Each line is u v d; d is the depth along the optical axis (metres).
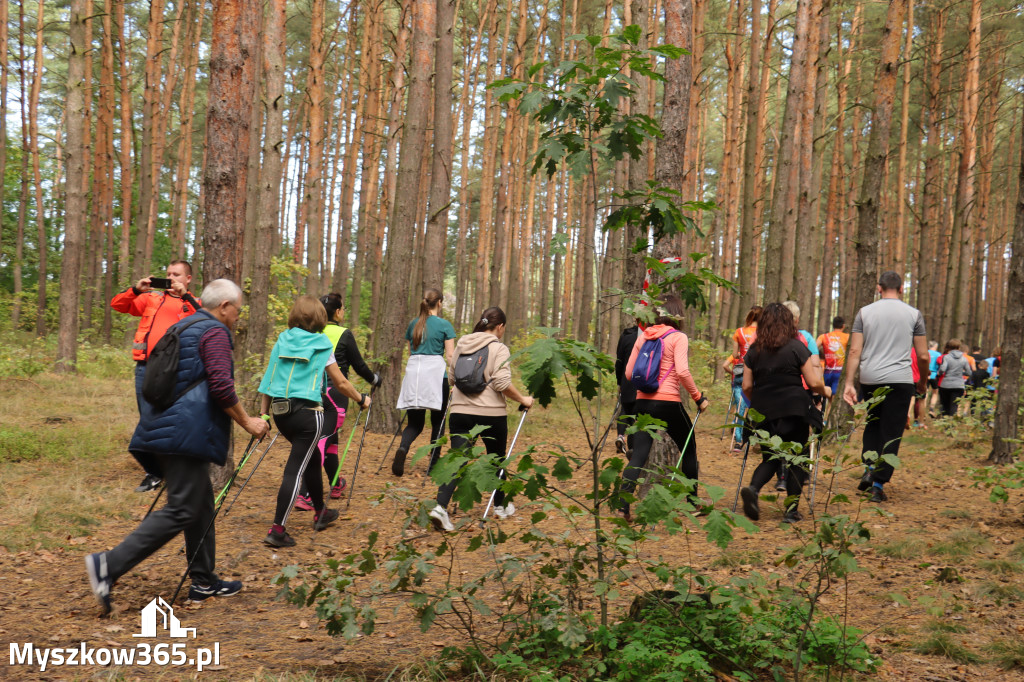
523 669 2.63
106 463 6.92
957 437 10.30
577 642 2.41
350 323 20.36
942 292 25.19
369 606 2.62
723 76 25.64
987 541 4.71
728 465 8.21
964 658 2.98
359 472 7.19
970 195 20.66
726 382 15.34
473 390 5.25
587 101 2.88
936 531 5.05
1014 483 5.32
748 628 2.86
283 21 12.00
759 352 5.39
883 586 3.93
